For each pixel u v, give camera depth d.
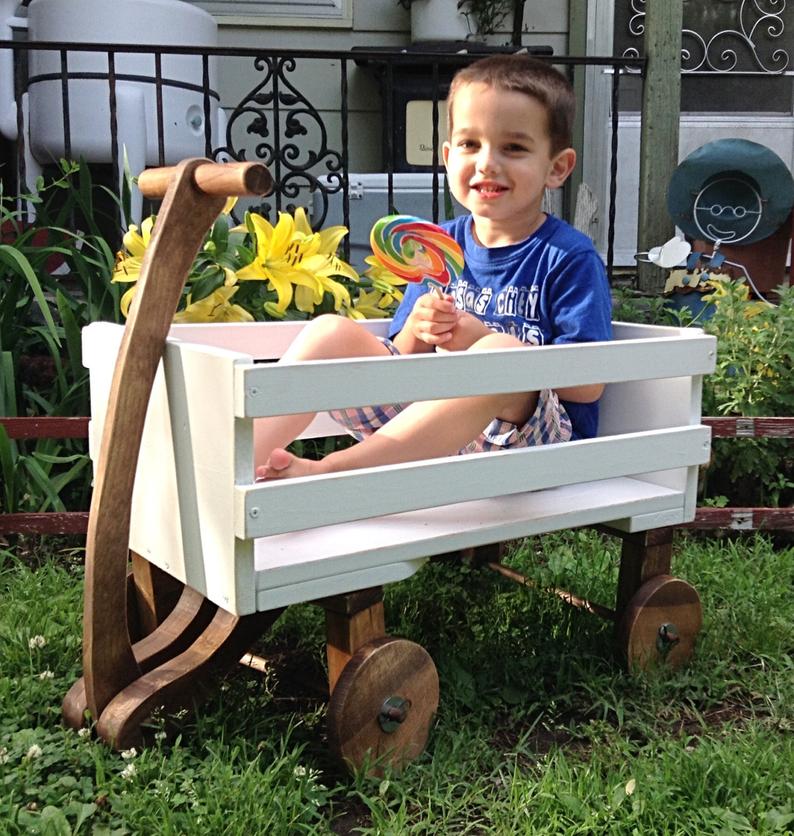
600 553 2.67
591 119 5.75
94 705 1.67
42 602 2.27
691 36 5.83
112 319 3.17
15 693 1.83
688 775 1.60
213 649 1.71
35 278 2.84
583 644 2.14
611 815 1.52
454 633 2.27
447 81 5.16
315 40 5.62
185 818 1.46
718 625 2.27
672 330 2.13
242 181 1.51
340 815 1.58
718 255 4.36
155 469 1.73
